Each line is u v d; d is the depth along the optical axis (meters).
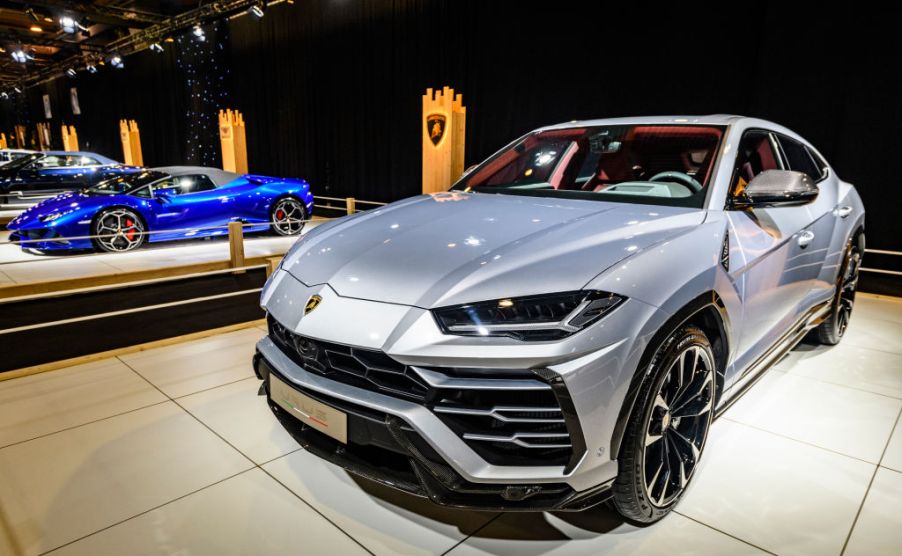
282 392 1.72
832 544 1.67
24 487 1.92
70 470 2.03
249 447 2.20
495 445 1.44
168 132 17.23
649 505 1.65
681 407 1.72
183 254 6.13
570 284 1.45
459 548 1.64
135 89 18.52
